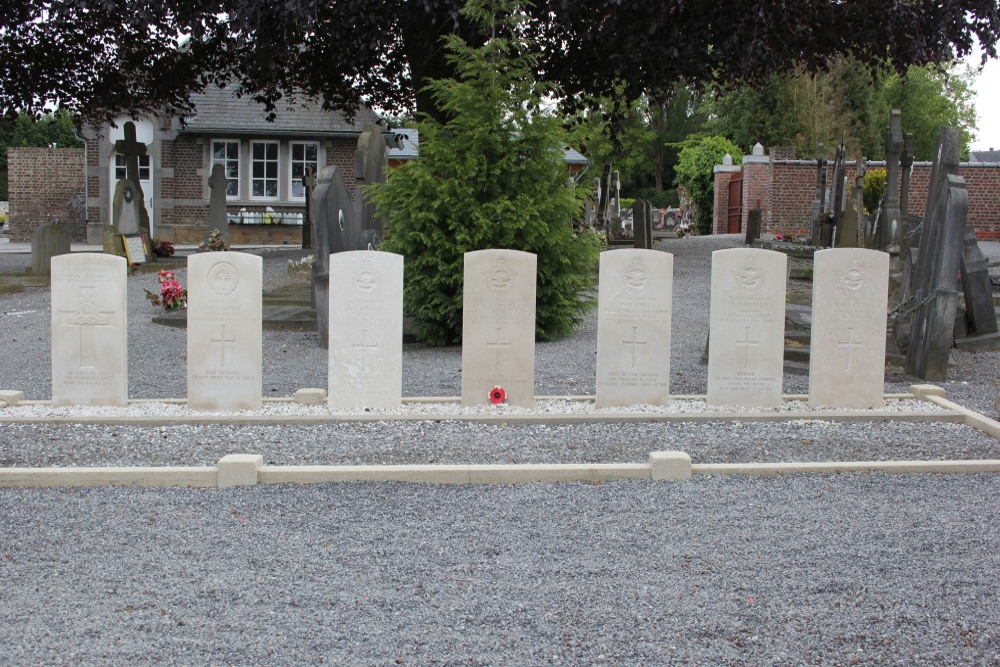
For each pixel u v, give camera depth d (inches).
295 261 868.0
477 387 335.0
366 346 328.2
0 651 160.2
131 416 315.9
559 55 842.8
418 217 476.1
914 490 253.3
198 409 327.6
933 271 417.4
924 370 415.2
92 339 332.5
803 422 322.0
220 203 963.3
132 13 680.4
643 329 333.1
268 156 1414.9
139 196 906.7
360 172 585.0
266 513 232.1
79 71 978.1
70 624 170.7
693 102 2421.3
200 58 967.0
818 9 738.2
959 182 411.2
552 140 483.8
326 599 181.5
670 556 204.2
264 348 492.7
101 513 232.1
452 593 184.5
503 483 258.2
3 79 964.6
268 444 288.4
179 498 243.9
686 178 1916.8
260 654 159.3
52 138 2522.1
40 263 829.8
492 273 331.3
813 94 1747.0
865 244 796.0
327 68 936.3
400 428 307.7
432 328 499.8
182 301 608.7
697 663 157.4
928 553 206.8
